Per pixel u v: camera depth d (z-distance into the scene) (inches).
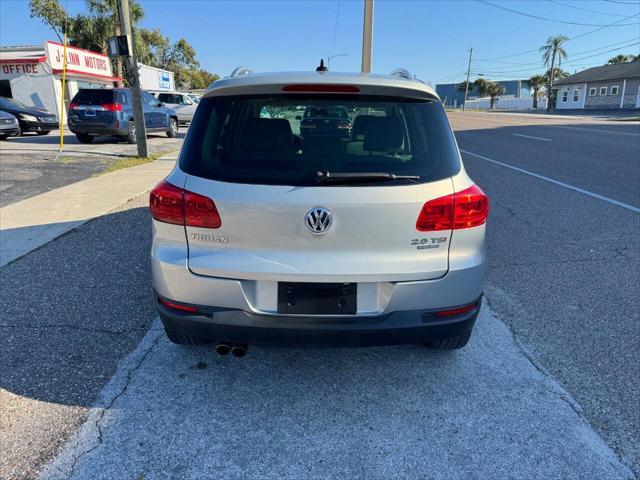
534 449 99.4
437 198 101.4
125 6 449.1
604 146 598.9
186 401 113.7
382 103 106.7
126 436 102.2
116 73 1295.5
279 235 99.3
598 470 94.1
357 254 100.5
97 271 189.0
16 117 707.4
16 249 212.2
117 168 425.1
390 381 122.1
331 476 92.7
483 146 617.3
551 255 210.4
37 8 976.3
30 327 146.3
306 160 100.8
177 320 106.5
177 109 928.3
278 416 109.0
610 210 281.1
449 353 134.6
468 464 95.7
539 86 3255.4
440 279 104.5
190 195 101.0
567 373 125.4
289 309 103.2
